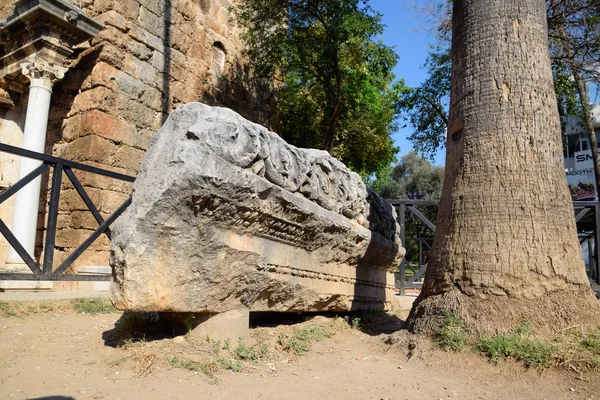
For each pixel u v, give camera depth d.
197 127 3.13
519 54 4.36
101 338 3.54
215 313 3.51
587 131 13.89
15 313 4.16
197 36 10.60
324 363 3.70
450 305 4.09
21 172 7.33
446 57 13.80
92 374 2.81
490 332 3.81
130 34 8.69
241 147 3.38
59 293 5.14
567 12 10.86
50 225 4.36
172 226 3.03
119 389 2.62
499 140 4.21
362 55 12.39
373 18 11.42
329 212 4.57
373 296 6.25
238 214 3.40
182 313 3.48
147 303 2.97
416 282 12.87
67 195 8.01
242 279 3.58
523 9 4.46
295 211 3.96
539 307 3.85
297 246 4.29
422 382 3.37
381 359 3.94
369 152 16.02
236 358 3.36
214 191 3.11
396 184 31.66
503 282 3.94
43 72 7.57
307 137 14.83
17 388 2.53
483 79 4.40
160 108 9.29
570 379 3.30
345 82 12.71
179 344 3.32
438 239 4.48
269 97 13.36
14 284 5.80
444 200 4.54
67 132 8.23
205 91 10.76
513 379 3.38
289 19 12.29
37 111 7.50
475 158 4.29
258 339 3.94
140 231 2.95
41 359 3.04
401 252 7.00
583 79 12.94
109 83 8.22
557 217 4.09
